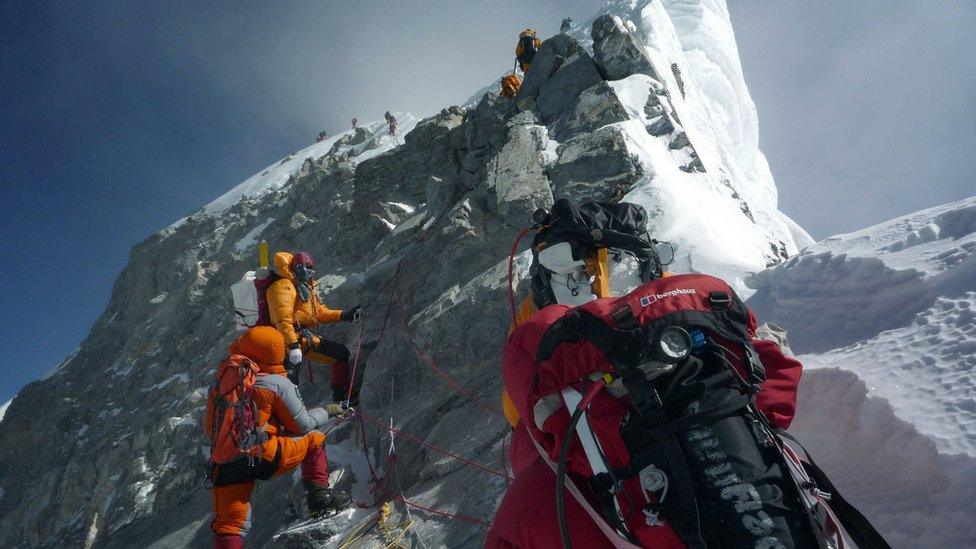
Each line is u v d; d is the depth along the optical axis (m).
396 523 4.16
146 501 9.84
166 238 20.83
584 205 2.71
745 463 1.37
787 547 1.28
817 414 2.87
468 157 8.77
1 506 15.44
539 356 1.61
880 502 2.34
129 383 15.24
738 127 15.27
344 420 5.69
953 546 2.05
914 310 3.05
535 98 8.70
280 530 5.00
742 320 1.58
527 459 1.78
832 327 3.43
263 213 19.59
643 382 1.45
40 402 18.06
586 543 1.51
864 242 3.71
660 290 1.56
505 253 6.51
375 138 21.75
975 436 2.18
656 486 1.39
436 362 5.89
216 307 15.14
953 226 3.35
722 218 6.51
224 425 3.99
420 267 7.29
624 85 8.16
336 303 8.20
